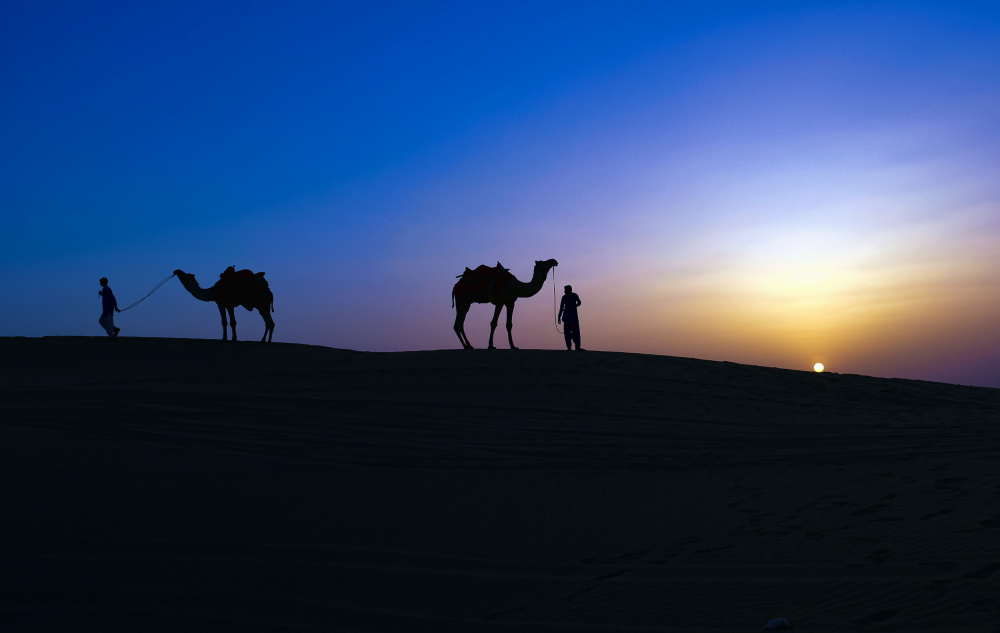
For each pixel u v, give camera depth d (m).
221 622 5.73
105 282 25.39
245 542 7.46
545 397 17.23
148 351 23.12
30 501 8.81
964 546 6.20
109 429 13.63
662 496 9.02
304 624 5.66
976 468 9.43
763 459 11.15
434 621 5.61
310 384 18.91
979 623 4.74
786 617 5.17
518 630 5.36
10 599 6.20
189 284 25.64
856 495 8.42
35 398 16.84
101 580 6.54
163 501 8.91
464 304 25.11
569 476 10.36
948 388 20.03
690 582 6.02
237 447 12.37
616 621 5.38
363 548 7.26
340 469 10.87
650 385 18.47
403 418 15.11
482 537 7.52
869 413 16.06
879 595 5.39
